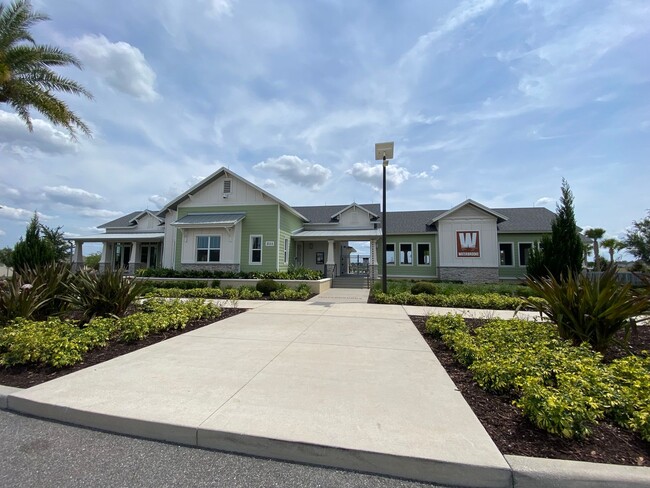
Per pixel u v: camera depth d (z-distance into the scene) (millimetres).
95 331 5410
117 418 2969
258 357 4844
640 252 26219
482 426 2873
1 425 3096
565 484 2238
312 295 13914
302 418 2963
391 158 12547
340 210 24656
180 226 17828
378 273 22578
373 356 4938
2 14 10266
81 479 2311
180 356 4871
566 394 2805
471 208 21359
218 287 14742
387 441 2602
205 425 2809
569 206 15938
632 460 2439
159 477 2346
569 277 5547
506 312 9367
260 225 18359
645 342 5824
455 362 4723
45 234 26000
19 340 4441
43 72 10930
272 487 2254
